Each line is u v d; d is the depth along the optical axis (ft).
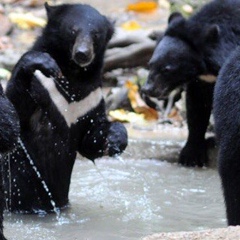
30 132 37.93
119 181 43.73
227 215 30.35
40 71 36.63
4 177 37.52
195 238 24.52
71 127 38.40
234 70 30.22
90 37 38.19
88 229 34.88
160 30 62.34
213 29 49.37
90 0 78.48
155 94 50.14
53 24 38.73
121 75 63.72
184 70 49.83
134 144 50.96
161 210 38.22
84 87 38.40
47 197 38.27
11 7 77.46
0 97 29.40
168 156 49.80
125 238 33.35
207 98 50.01
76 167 46.29
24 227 35.17
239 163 29.71
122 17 73.77
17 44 69.21
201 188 42.96
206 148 49.57
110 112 58.54
